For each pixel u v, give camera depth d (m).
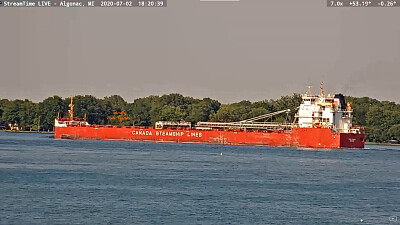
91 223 156.50
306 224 163.12
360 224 165.12
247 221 163.88
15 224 153.62
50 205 176.00
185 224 158.00
